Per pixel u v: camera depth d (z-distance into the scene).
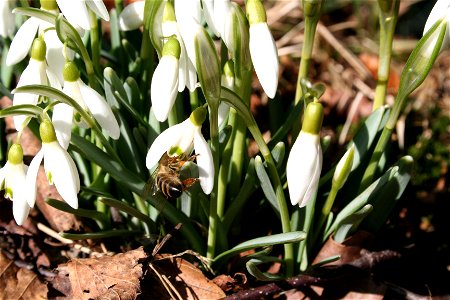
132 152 0.41
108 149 0.39
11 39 0.45
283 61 0.63
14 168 0.37
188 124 0.36
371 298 0.42
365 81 0.64
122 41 0.44
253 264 0.39
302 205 0.36
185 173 0.39
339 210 0.43
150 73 0.42
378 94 0.43
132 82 0.41
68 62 0.37
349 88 0.63
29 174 0.37
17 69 0.44
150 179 0.38
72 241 0.44
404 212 0.49
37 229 0.44
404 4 0.72
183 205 0.41
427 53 0.36
